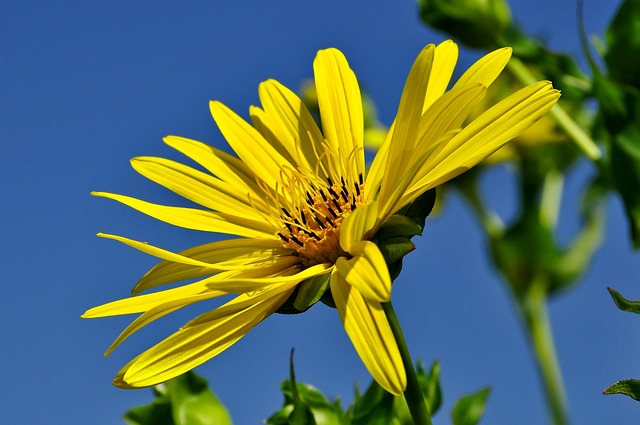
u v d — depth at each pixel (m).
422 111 0.28
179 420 0.30
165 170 0.30
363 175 0.29
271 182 0.30
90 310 0.27
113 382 0.27
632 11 0.34
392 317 0.27
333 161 0.30
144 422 0.30
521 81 0.36
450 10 0.36
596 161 0.35
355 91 0.30
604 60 0.34
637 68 0.34
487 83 0.27
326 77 0.30
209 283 0.25
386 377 0.25
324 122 0.30
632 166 0.34
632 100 0.34
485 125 0.27
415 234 0.26
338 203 0.29
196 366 0.27
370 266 0.26
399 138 0.27
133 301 0.27
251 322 0.27
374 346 0.25
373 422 0.29
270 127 0.30
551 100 0.27
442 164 0.27
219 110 0.30
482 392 0.30
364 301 0.26
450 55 0.28
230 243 0.29
